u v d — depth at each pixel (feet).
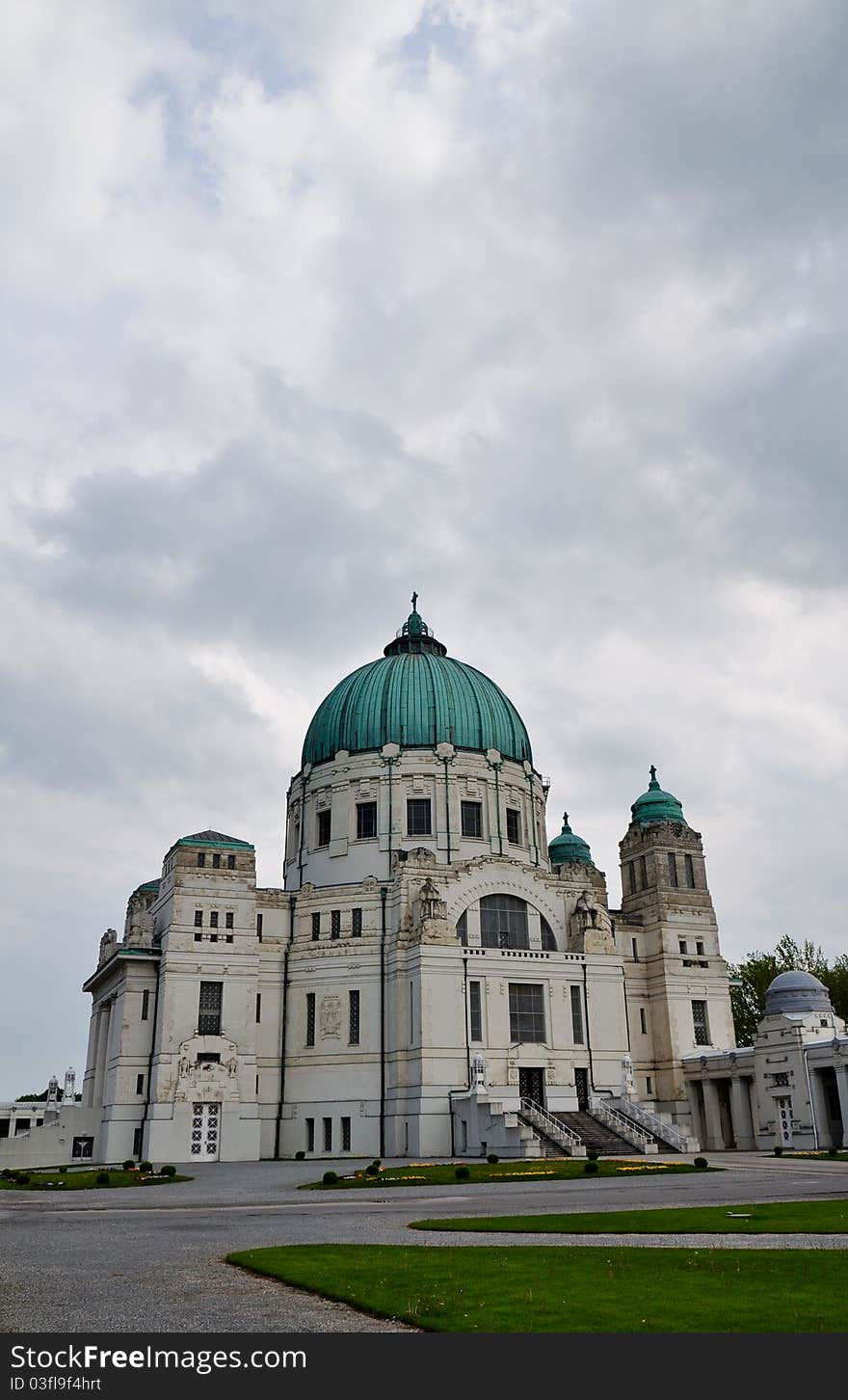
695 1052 338.13
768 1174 181.98
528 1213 120.47
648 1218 110.52
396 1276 72.59
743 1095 313.53
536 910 324.19
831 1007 302.66
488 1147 258.57
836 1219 106.63
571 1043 303.48
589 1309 60.54
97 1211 139.54
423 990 288.51
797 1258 78.79
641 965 350.84
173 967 295.69
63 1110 306.55
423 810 339.98
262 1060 309.83
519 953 304.71
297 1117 304.50
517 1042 297.53
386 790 339.36
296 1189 175.94
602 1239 95.09
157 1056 289.33
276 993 317.42
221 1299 67.05
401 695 354.54
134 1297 67.92
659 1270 73.87
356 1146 294.25
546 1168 208.23
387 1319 60.49
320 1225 112.98
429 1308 61.62
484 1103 262.88
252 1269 77.97
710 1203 128.77
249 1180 200.64
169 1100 283.38
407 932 305.12
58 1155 300.81
